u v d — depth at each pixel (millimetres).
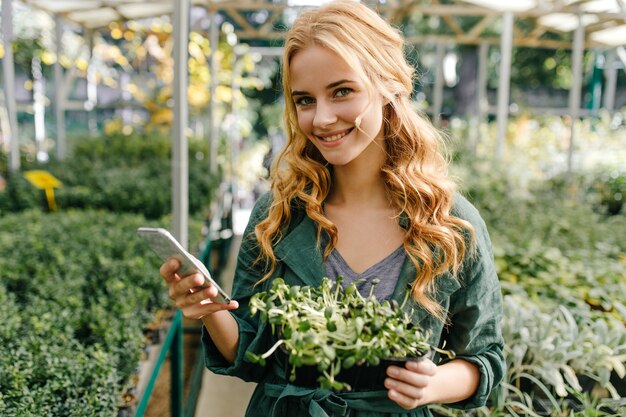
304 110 1181
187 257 1046
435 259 1210
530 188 6293
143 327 2191
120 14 6898
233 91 9141
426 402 1135
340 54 1091
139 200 4574
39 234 3340
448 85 17266
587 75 16250
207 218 4590
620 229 4387
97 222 3840
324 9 1177
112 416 1613
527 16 6730
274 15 7531
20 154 7000
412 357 1035
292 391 1148
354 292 1117
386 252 1253
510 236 3865
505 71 6754
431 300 1203
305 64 1128
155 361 2047
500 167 6500
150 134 8164
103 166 6312
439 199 1246
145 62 9375
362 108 1136
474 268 1245
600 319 2096
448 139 1551
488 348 1286
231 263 6445
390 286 1219
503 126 6879
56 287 2414
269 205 1354
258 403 1295
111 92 10969
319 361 954
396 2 6207
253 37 7949
